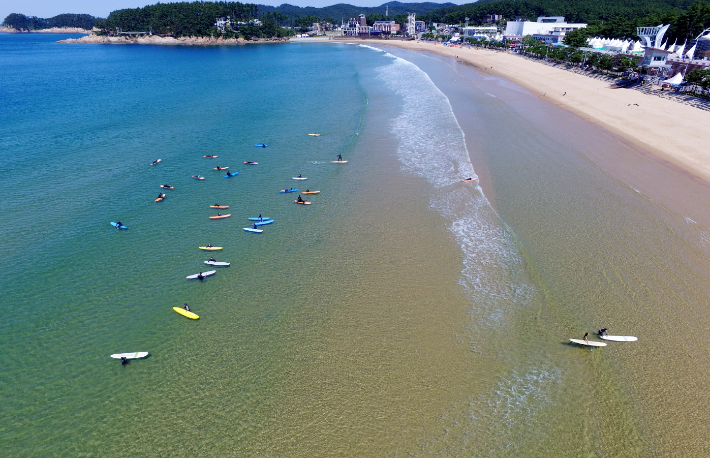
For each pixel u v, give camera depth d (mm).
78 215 40562
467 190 42688
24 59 185875
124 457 19641
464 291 29016
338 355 24391
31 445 20328
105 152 56781
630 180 43750
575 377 22531
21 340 26344
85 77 126625
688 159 48656
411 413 20938
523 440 19578
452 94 84688
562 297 28000
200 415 21375
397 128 62844
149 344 25828
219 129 66438
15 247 35438
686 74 80875
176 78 121312
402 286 29734
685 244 32750
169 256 34375
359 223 37938
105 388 23109
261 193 44625
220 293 29984
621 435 19625
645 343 24250
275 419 20938
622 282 28953
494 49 183500
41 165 52312
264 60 168250
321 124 67250
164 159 54156
